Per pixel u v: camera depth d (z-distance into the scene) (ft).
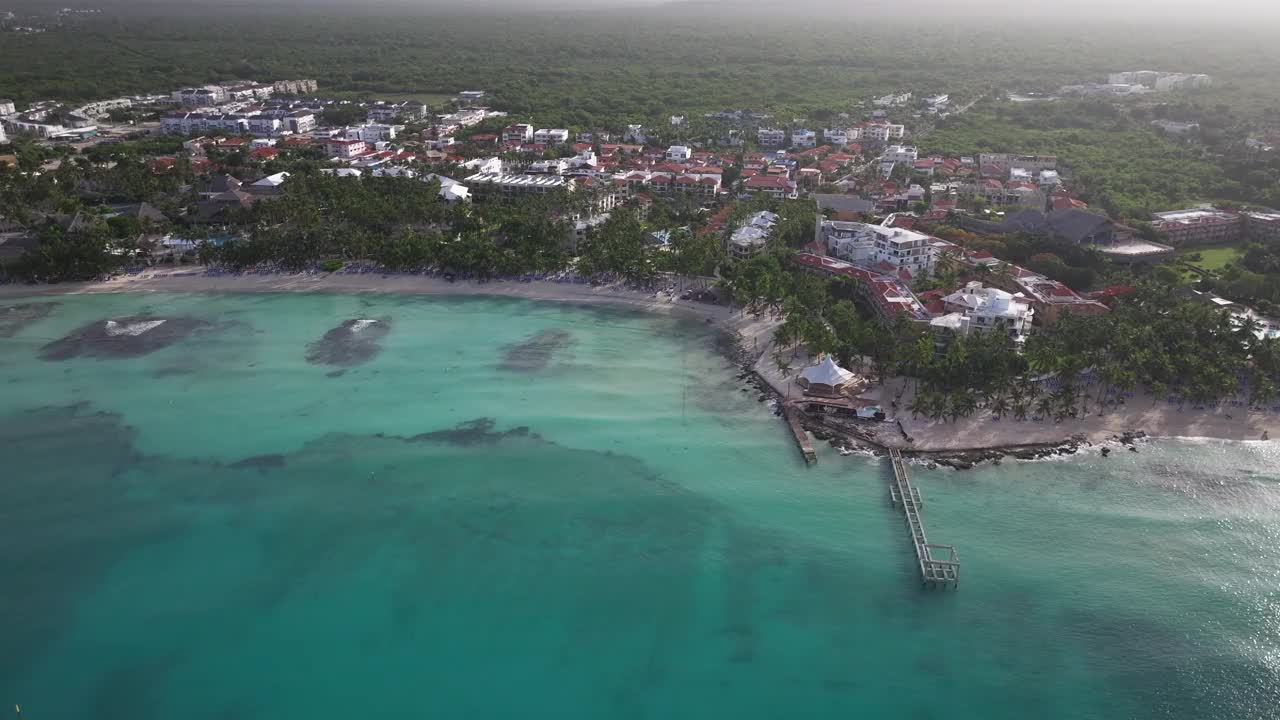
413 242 651.66
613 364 508.53
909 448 408.67
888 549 341.62
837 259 655.35
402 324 568.00
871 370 481.05
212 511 364.38
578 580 325.21
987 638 297.53
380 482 385.70
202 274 652.48
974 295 506.89
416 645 294.66
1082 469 392.68
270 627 301.63
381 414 446.19
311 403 457.27
